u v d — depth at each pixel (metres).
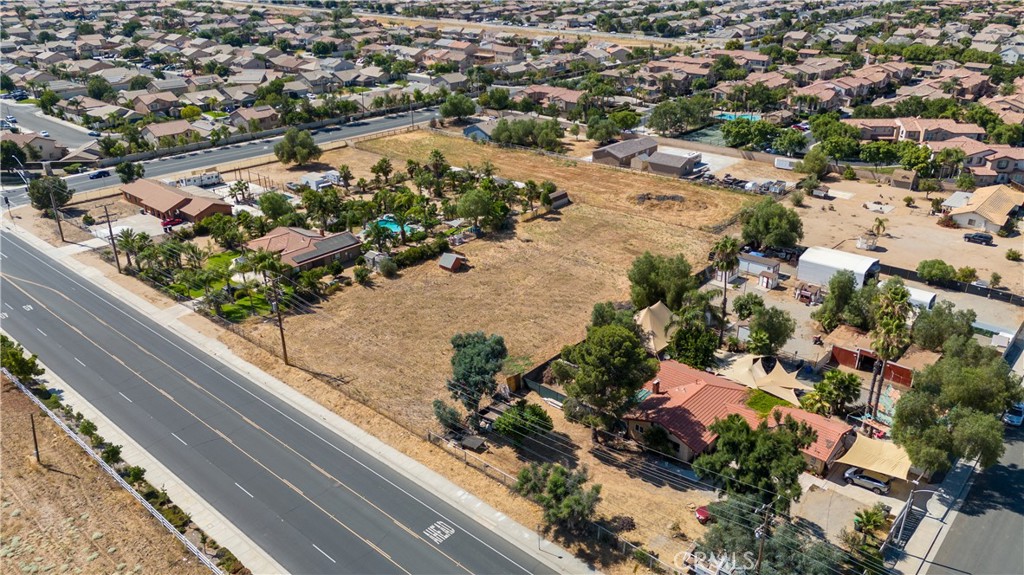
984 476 69.88
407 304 106.88
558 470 64.75
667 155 168.75
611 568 59.66
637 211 144.25
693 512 65.56
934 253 122.19
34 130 199.38
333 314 104.12
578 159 180.00
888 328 72.12
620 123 194.88
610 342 70.50
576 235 132.62
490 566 60.19
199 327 100.50
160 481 70.00
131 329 99.94
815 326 98.81
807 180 151.88
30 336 97.56
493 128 199.00
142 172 159.62
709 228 134.25
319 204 131.12
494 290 111.19
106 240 130.25
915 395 69.38
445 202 143.25
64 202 142.75
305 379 87.44
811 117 192.62
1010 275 113.38
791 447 63.75
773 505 60.12
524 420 76.06
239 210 143.12
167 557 60.53
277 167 174.50
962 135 172.88
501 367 79.69
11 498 67.19
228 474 71.06
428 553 61.56
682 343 87.25
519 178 165.12
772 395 81.31
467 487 69.56
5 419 79.06
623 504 66.62
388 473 71.62
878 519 60.78
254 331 99.19
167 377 88.19
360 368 89.94
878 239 127.88
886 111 196.50
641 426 75.38
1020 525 63.34
